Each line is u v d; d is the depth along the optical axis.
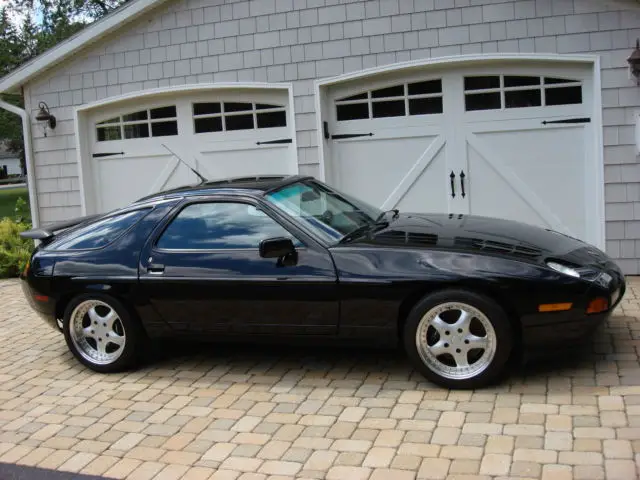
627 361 4.83
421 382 4.80
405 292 4.59
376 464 3.72
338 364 5.30
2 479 3.95
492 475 3.50
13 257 9.98
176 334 5.28
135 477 3.84
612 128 7.46
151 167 9.39
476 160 8.10
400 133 8.30
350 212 5.54
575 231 7.89
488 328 4.46
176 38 8.82
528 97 7.87
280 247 4.74
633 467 3.45
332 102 8.48
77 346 5.59
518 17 7.60
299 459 3.86
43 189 9.73
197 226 5.26
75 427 4.57
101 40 9.13
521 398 4.38
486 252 4.59
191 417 4.57
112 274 5.33
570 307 4.38
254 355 5.68
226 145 9.01
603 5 7.34
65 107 9.45
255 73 8.57
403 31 7.97
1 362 6.06
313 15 8.27
